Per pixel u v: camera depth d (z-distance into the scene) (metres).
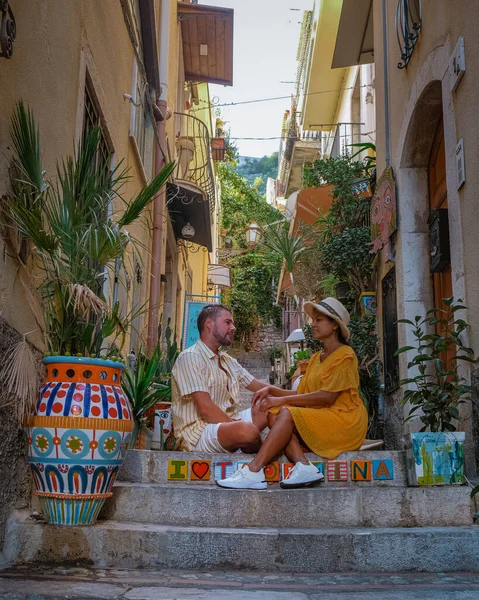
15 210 3.49
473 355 4.92
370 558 3.59
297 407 4.41
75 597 2.81
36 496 3.97
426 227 7.27
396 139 7.73
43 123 4.43
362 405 4.59
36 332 4.09
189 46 15.22
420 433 4.16
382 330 8.38
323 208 13.24
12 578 3.14
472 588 3.18
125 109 7.98
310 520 3.93
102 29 6.47
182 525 3.88
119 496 3.96
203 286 24.09
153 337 9.98
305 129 19.78
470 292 5.12
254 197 33.00
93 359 3.65
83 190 3.93
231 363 5.05
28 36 4.07
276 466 4.28
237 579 3.35
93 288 3.88
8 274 3.64
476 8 5.15
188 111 17.14
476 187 5.04
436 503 3.99
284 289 19.48
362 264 9.14
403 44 7.40
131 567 3.54
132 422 3.83
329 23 15.27
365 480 4.29
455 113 5.59
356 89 15.45
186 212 13.65
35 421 3.55
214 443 4.45
